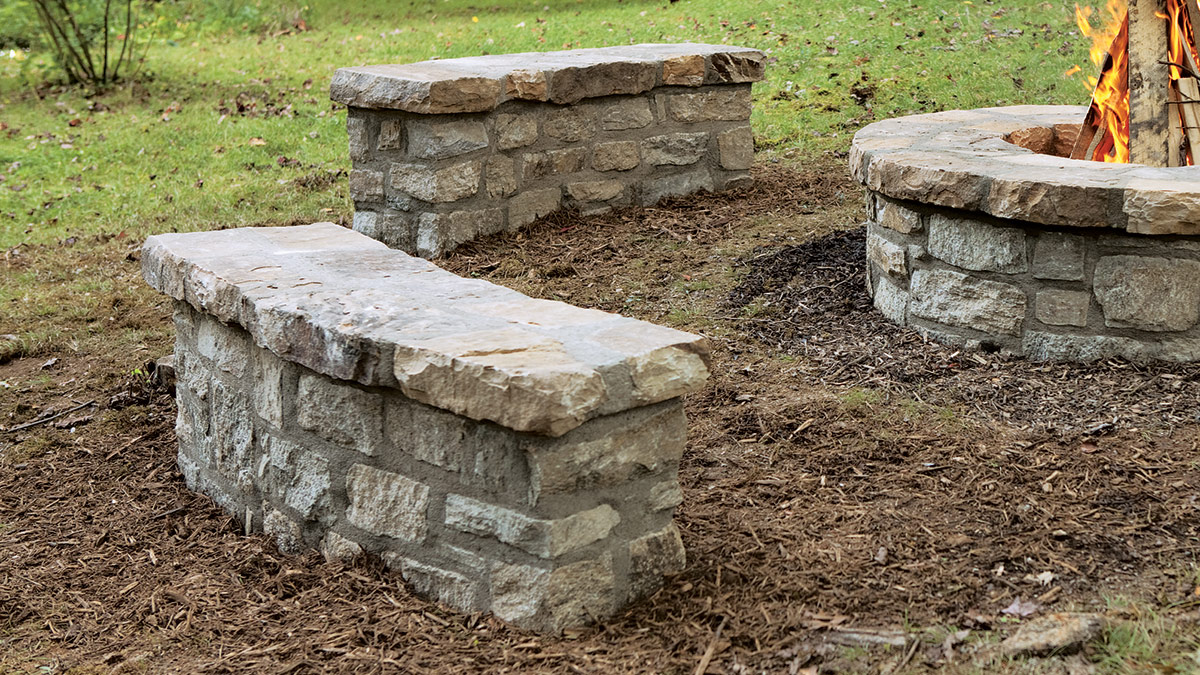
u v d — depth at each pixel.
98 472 4.68
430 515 3.24
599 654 2.95
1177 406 4.16
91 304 6.87
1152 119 5.54
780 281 6.04
